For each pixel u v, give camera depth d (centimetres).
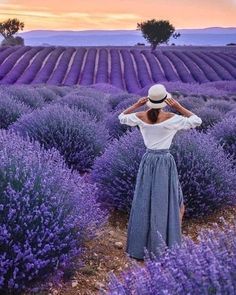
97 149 751
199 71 4194
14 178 378
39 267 315
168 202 418
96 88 2844
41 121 766
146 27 6275
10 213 331
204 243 238
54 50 5138
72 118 774
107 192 551
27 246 333
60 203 382
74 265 380
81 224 389
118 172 565
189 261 225
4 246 327
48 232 336
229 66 4478
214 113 1037
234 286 206
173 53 5250
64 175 430
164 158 418
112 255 442
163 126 411
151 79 4025
